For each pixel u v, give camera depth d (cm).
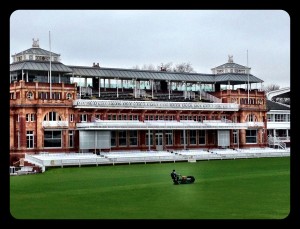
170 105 10281
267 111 12025
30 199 4397
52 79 9975
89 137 9119
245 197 4422
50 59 8988
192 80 11869
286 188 5012
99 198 4428
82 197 4506
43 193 4812
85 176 6512
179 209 3797
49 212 3684
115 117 9706
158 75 11388
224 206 3916
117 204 4069
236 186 5225
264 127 11881
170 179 6019
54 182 5828
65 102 8944
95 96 10462
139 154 9069
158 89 12062
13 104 8644
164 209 3800
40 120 8669
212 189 4981
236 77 12225
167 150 10275
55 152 8844
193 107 10625
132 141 9988
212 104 10944
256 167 7875
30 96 8744
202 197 4428
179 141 10600
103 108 9412
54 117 8888
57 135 8912
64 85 9188
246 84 13075
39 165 7575
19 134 8612
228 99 11544
